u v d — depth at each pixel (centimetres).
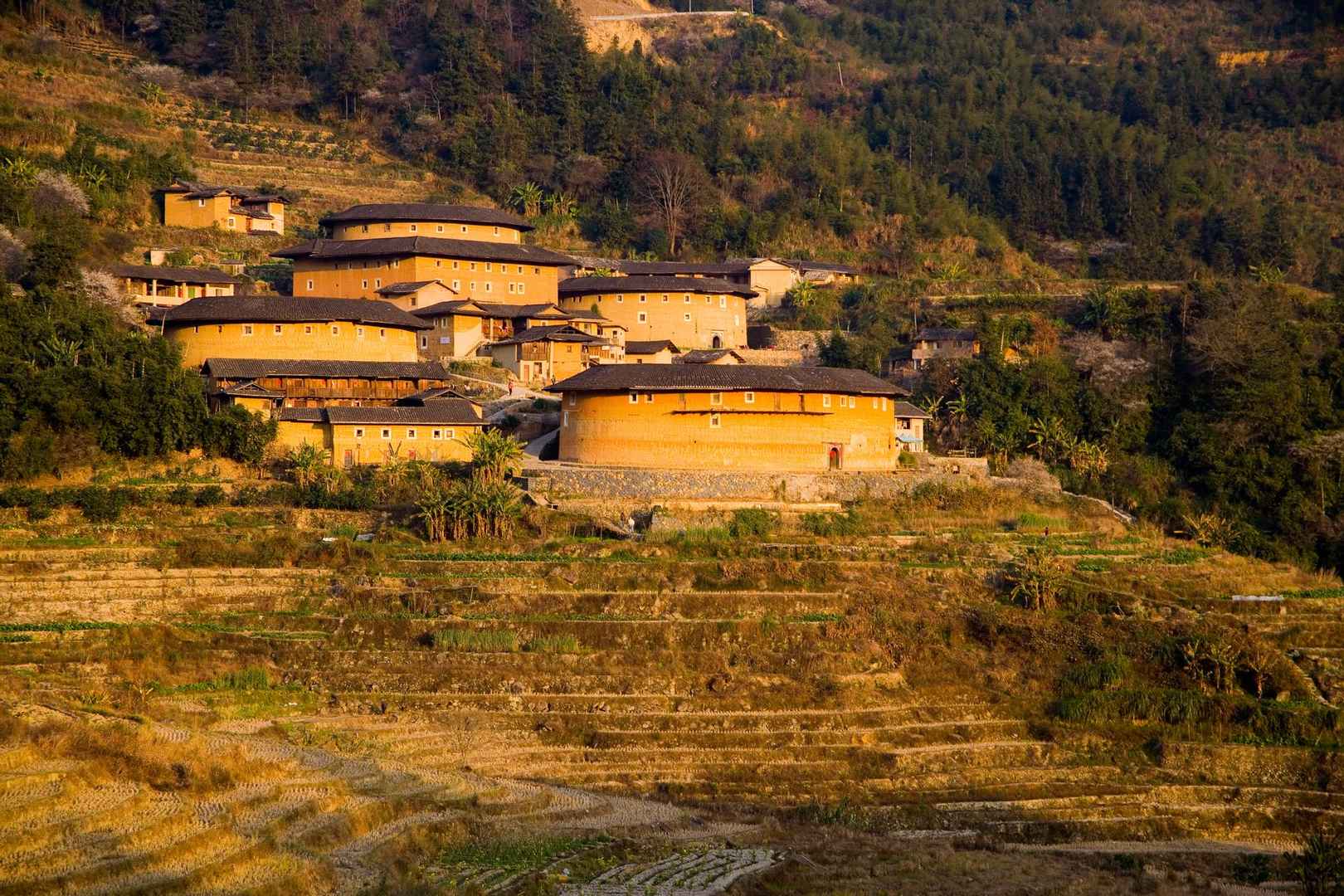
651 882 10450
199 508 17488
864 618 15600
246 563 16225
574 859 10744
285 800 10969
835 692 14438
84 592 15262
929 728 14150
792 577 16300
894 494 18888
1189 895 11325
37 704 12131
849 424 19450
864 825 12412
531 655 14575
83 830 9706
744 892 10444
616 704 13925
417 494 17925
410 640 14862
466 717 13600
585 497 18025
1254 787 13612
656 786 12706
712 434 18838
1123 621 16138
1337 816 13138
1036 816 12912
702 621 15250
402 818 11150
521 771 12750
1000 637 15738
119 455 18175
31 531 16462
